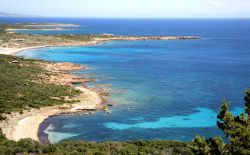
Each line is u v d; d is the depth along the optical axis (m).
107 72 103.69
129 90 80.19
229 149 20.53
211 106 67.75
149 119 59.38
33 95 67.06
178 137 51.16
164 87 84.38
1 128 49.38
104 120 58.25
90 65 116.69
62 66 108.25
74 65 110.94
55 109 61.84
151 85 86.38
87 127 54.81
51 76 90.06
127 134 52.16
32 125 53.84
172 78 96.69
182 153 36.28
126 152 36.84
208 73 105.81
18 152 36.84
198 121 58.53
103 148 38.62
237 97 74.75
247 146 19.80
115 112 62.75
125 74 101.19
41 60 114.50
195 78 97.12
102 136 51.22
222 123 23.12
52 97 67.88
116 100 70.88
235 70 111.62
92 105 65.75
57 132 52.22
